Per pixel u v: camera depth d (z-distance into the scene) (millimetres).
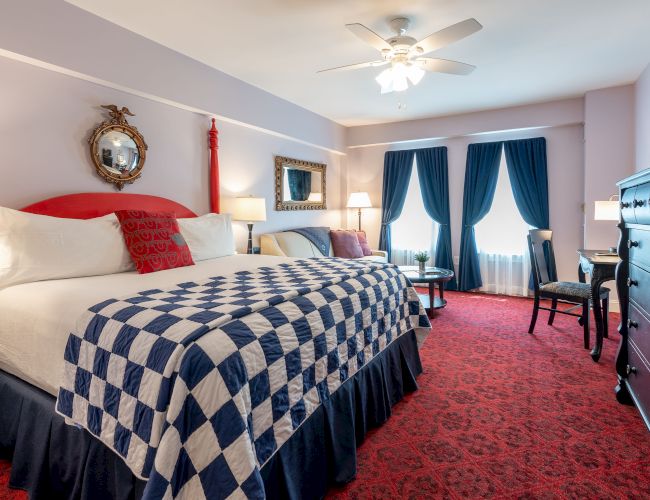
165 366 1146
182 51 3207
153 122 3145
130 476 1251
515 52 3273
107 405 1281
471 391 2480
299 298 1689
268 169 4523
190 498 1079
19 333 1679
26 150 2371
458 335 3557
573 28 2863
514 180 5070
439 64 2730
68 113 2572
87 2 2463
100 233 2314
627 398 2270
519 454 1839
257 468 1173
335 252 5195
